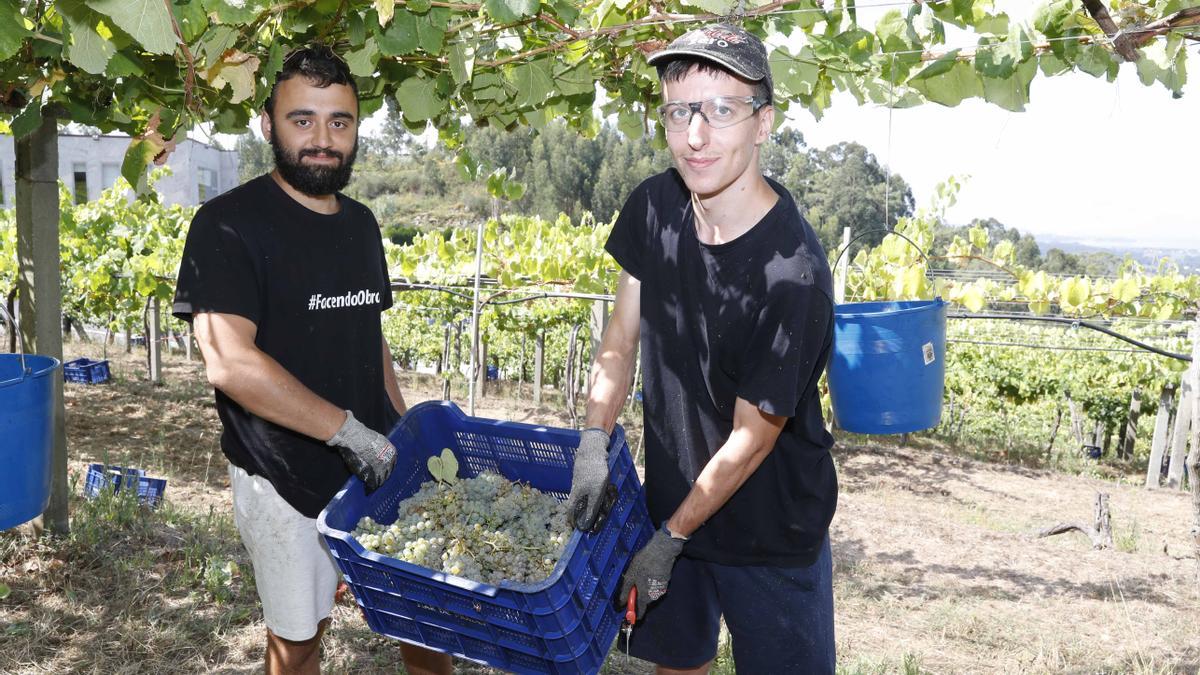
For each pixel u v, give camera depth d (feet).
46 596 11.03
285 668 7.73
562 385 44.98
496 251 33.40
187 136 8.79
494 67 8.84
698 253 6.18
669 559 6.23
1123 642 14.26
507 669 5.97
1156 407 41.16
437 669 8.27
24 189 12.05
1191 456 11.80
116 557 12.23
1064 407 40.98
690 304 6.29
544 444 7.39
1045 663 12.99
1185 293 29.78
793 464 6.48
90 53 6.04
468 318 38.75
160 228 40.81
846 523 21.93
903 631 14.03
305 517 7.32
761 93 5.61
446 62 8.74
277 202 6.89
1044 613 15.69
